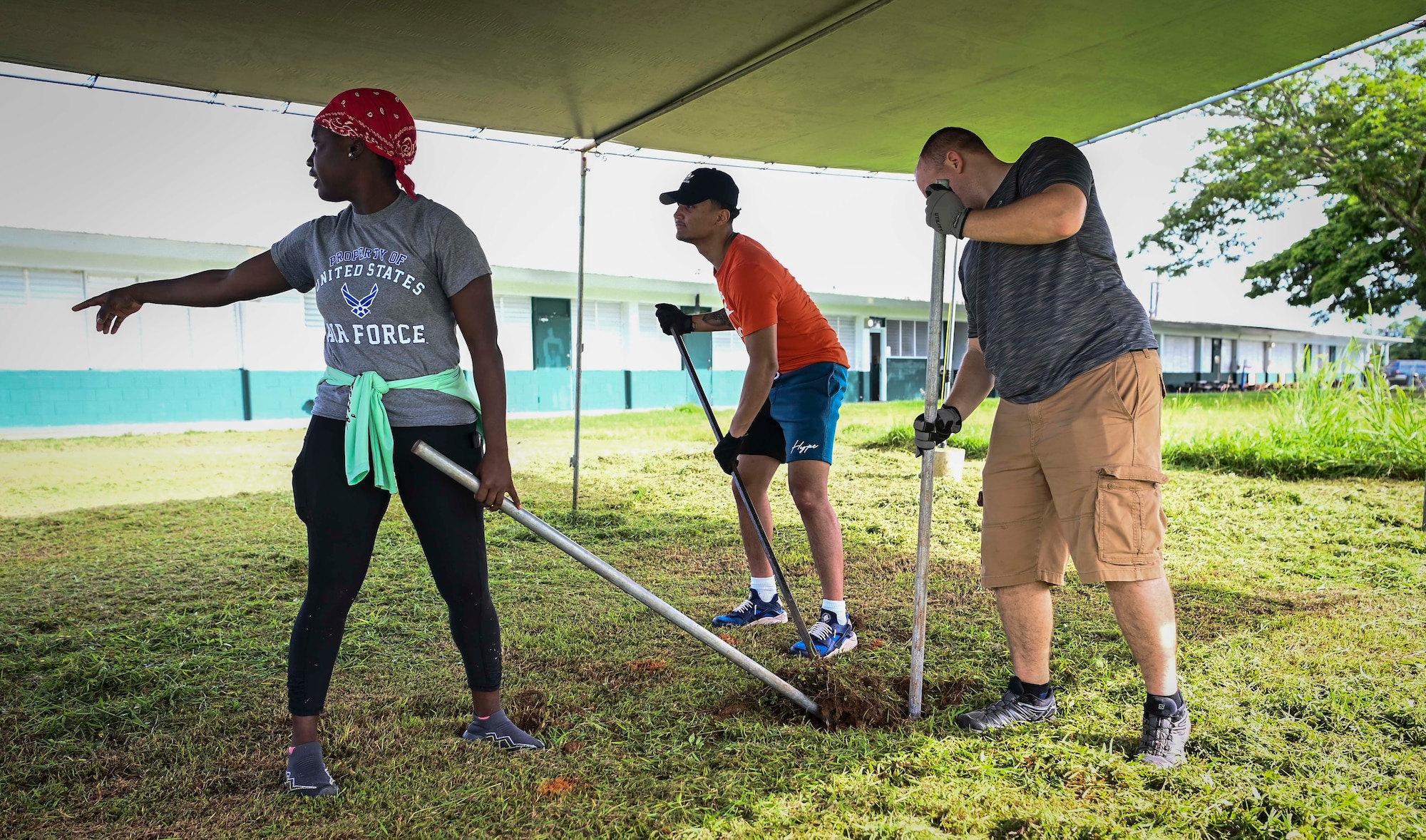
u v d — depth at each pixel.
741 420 3.19
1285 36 3.93
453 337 2.30
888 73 4.33
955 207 2.37
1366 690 2.56
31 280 13.73
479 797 2.07
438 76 4.28
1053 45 3.98
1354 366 8.73
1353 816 1.85
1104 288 2.29
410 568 4.50
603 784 2.13
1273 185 18.19
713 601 3.89
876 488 7.02
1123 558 2.20
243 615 3.72
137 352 14.59
